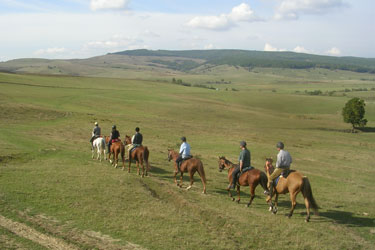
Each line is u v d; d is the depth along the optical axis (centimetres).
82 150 2786
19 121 4172
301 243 1216
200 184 2025
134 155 2047
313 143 4875
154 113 6988
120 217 1319
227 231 1275
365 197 2017
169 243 1131
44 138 3191
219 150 3531
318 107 11962
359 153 4172
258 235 1258
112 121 4988
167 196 1689
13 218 1233
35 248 1041
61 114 5009
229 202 1662
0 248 1017
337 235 1312
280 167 1463
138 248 1087
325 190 2131
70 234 1152
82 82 12962
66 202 1428
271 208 1558
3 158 2128
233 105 10662
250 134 5288
